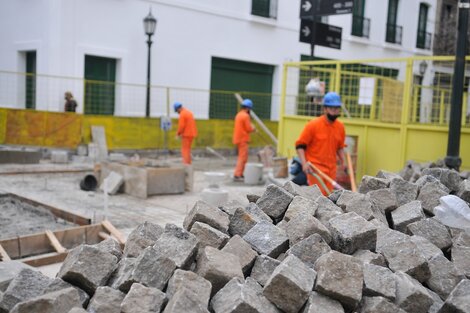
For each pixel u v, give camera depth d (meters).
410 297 3.17
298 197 4.42
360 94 10.96
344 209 4.49
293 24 21.70
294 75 16.62
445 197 4.32
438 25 26.33
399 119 11.05
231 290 3.11
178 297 2.89
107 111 17.09
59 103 15.97
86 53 16.22
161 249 3.47
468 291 3.19
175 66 18.31
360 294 3.10
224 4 19.42
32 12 16.41
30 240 6.22
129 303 3.01
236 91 20.48
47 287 3.28
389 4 24.66
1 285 3.77
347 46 23.38
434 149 9.29
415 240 3.90
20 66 17.22
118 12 16.78
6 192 9.59
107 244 3.93
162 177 10.69
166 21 17.92
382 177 5.69
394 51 25.11
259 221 4.07
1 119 15.08
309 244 3.59
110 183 10.62
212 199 8.95
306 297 3.05
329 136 6.96
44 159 15.18
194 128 14.02
